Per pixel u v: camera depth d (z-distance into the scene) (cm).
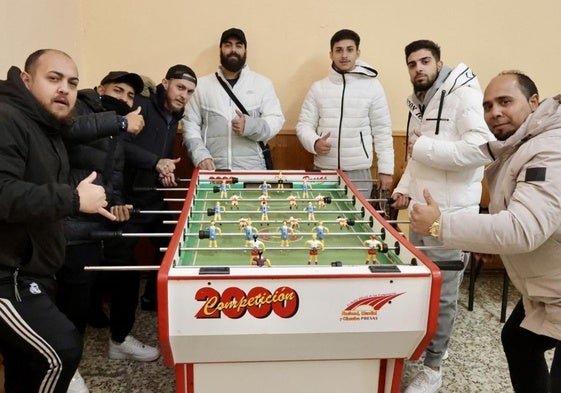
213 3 320
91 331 271
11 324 148
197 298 130
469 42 333
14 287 149
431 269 137
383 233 184
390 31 329
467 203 216
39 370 158
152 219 264
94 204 146
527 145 141
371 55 333
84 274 212
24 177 149
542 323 150
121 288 235
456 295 215
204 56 328
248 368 149
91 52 323
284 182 265
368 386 154
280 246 176
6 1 220
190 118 296
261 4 321
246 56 317
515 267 154
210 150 300
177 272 131
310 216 207
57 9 280
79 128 185
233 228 197
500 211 147
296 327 135
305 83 336
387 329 138
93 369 235
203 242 181
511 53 336
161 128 262
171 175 247
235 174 269
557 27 331
